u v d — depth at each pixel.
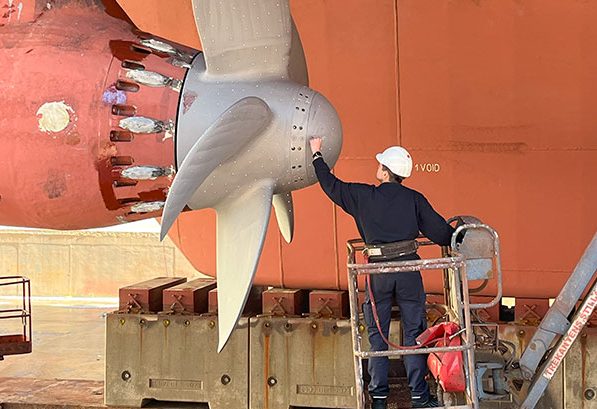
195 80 6.95
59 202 6.98
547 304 9.70
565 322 7.51
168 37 10.09
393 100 9.55
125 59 6.91
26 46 6.94
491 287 9.62
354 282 6.80
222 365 10.23
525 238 9.52
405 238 7.34
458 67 9.33
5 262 17.03
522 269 9.57
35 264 16.94
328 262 10.13
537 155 9.34
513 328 9.53
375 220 7.34
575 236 9.41
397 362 9.82
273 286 10.61
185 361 10.32
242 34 6.82
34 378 11.88
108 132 6.81
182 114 6.85
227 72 6.93
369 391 7.58
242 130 6.55
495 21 9.15
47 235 16.84
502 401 7.66
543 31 9.08
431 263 6.71
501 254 9.59
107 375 10.49
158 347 10.37
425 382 7.44
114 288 16.69
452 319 7.64
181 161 6.87
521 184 9.43
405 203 7.34
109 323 10.48
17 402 10.66
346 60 9.58
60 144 6.83
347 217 9.95
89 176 6.86
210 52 6.87
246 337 10.18
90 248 16.72
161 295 10.86
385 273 7.38
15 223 7.37
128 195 6.98
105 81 6.84
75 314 15.95
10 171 6.94
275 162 6.86
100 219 7.14
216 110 6.82
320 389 10.05
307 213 10.05
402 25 9.38
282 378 10.11
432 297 9.92
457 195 9.59
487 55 9.24
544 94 9.21
